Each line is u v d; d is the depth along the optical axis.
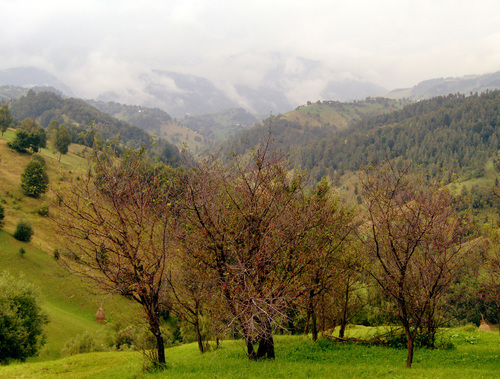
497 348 22.56
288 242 18.38
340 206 22.52
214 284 18.06
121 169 17.88
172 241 18.47
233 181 19.03
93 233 16.73
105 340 47.03
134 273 17.34
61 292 74.19
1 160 123.56
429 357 19.95
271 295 16.84
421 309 19.17
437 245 18.66
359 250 22.86
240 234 18.16
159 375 16.92
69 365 25.67
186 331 45.78
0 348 35.06
